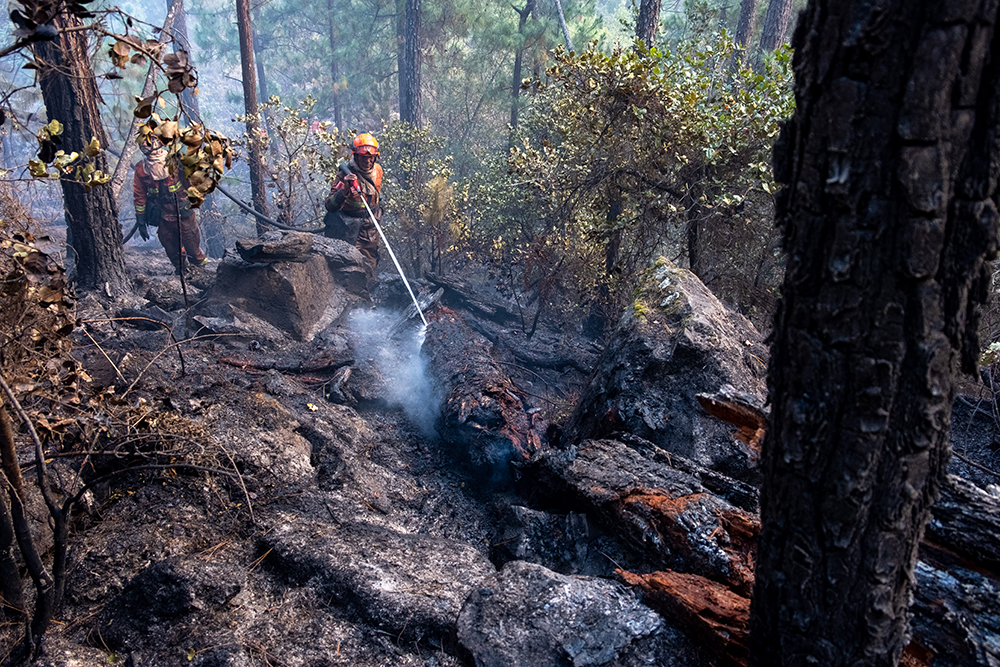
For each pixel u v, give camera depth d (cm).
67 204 671
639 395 407
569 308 770
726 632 235
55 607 248
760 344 471
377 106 1717
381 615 270
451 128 1477
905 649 220
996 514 230
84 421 267
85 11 177
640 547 303
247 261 617
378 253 876
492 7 1461
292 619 274
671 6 1722
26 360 238
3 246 227
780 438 165
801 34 144
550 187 703
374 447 451
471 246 887
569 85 615
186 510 322
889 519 154
